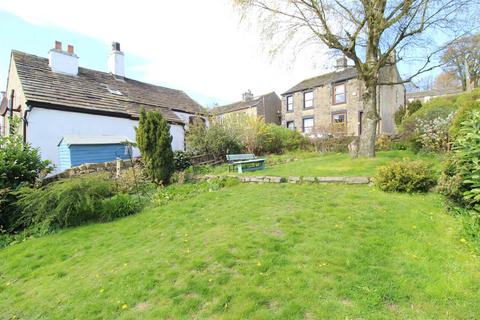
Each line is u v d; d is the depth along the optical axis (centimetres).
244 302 262
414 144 1048
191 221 525
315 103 2358
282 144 1622
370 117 929
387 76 1314
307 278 288
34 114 1001
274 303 257
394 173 569
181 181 854
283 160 1277
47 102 1021
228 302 266
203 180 863
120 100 1351
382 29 812
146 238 478
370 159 887
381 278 279
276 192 646
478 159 374
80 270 395
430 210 443
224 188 763
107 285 332
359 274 288
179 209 609
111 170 899
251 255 349
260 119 1577
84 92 1232
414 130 1120
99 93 1298
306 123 2447
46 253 476
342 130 1628
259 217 488
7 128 1298
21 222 610
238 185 779
